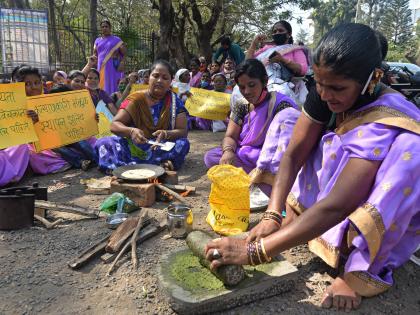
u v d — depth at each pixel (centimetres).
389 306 223
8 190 328
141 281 242
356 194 199
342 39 180
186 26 2447
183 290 213
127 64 1519
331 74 181
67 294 229
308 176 258
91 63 781
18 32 1076
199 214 343
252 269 232
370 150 201
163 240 294
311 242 254
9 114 410
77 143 488
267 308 218
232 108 393
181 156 472
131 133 417
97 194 394
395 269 260
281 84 496
